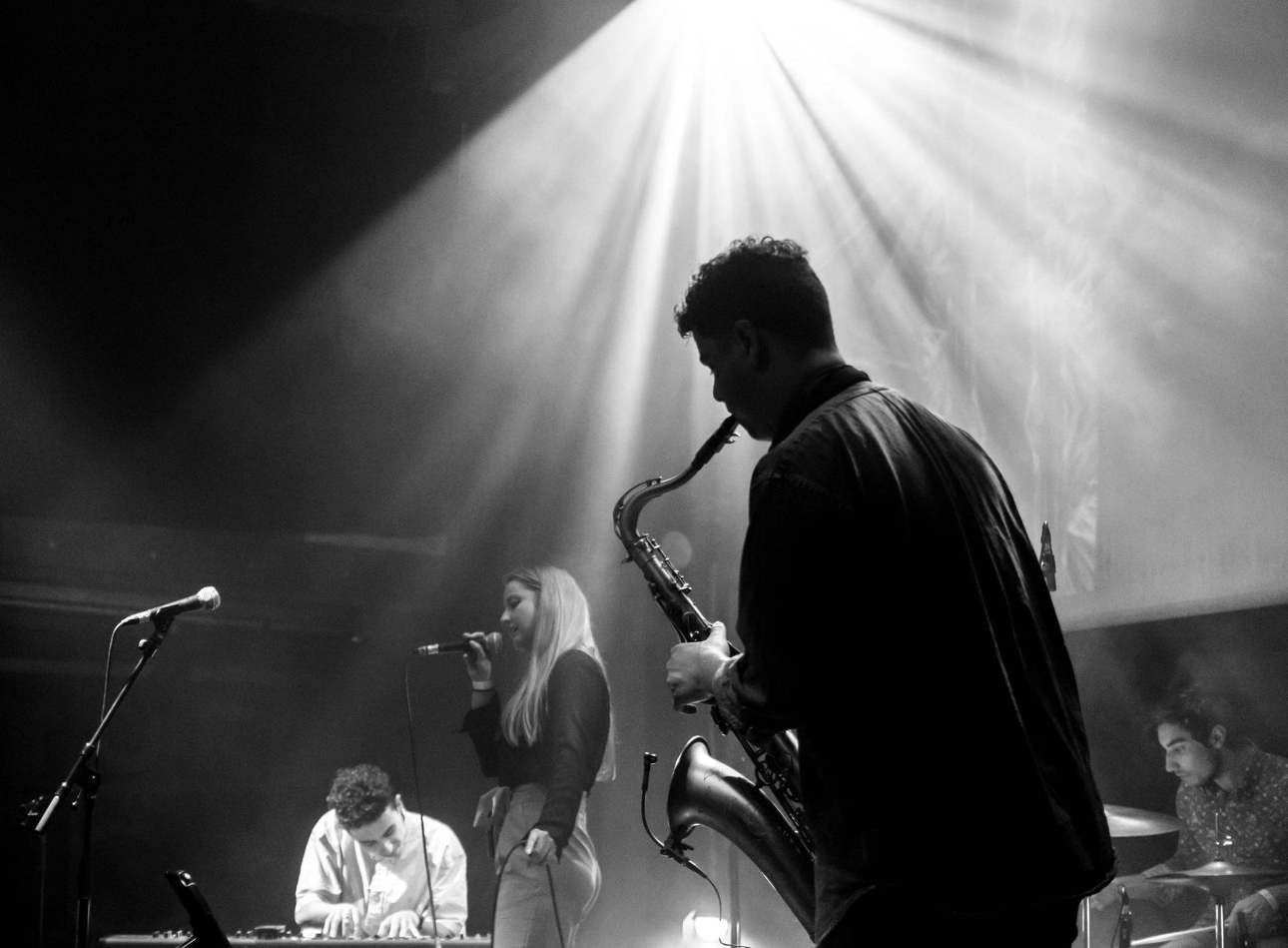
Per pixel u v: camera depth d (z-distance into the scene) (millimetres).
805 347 2100
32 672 7668
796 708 1892
